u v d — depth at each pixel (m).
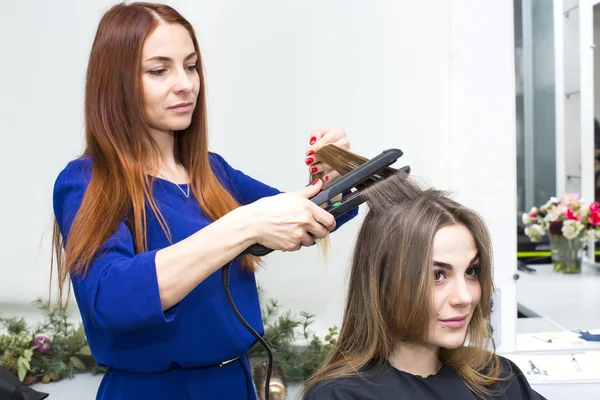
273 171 2.24
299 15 2.18
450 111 2.22
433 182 2.26
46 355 2.12
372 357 0.97
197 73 1.18
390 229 0.92
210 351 1.13
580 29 2.66
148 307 0.92
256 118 2.21
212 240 0.91
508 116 2.21
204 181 1.23
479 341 1.01
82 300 1.04
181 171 1.22
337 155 1.06
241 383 1.20
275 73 2.20
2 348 2.07
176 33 1.10
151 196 1.10
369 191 0.97
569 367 2.17
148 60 1.08
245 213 0.92
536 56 2.69
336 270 2.25
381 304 0.94
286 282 2.26
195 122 1.22
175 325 1.10
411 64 2.21
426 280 0.88
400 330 0.93
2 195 2.20
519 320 2.51
